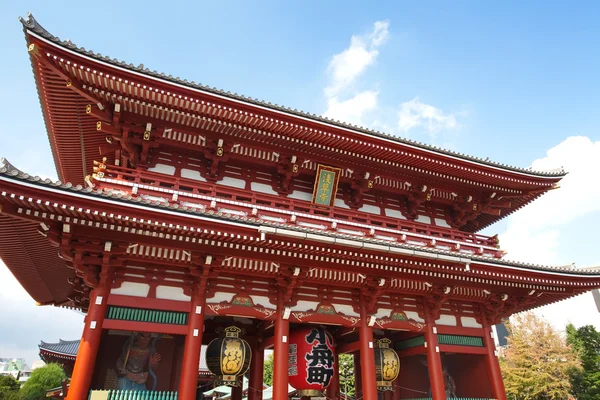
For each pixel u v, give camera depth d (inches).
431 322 632.4
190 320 486.0
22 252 532.4
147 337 510.6
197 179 617.9
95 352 434.6
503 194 793.6
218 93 540.4
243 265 518.6
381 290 585.3
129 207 413.4
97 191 409.1
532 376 1354.6
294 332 604.1
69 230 428.5
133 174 562.3
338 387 683.4
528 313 1502.2
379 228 659.4
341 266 549.0
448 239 719.1
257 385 648.4
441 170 711.1
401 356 689.6
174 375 504.4
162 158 612.4
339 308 582.6
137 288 484.7
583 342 1494.8
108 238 450.3
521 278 622.5
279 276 536.7
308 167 668.7
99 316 448.5
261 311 530.9
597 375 1358.3
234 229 460.4
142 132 569.0
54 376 1628.9
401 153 661.3
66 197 391.5
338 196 717.3
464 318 676.7
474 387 672.4
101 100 524.4
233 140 612.7
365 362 563.8
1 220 443.8
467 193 786.2
